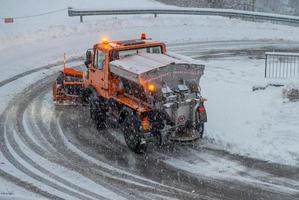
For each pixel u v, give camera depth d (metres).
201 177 12.66
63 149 14.62
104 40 16.22
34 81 21.42
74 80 18.84
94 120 16.23
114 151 14.47
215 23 32.41
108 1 40.38
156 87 13.78
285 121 15.82
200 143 14.79
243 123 16.00
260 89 19.22
